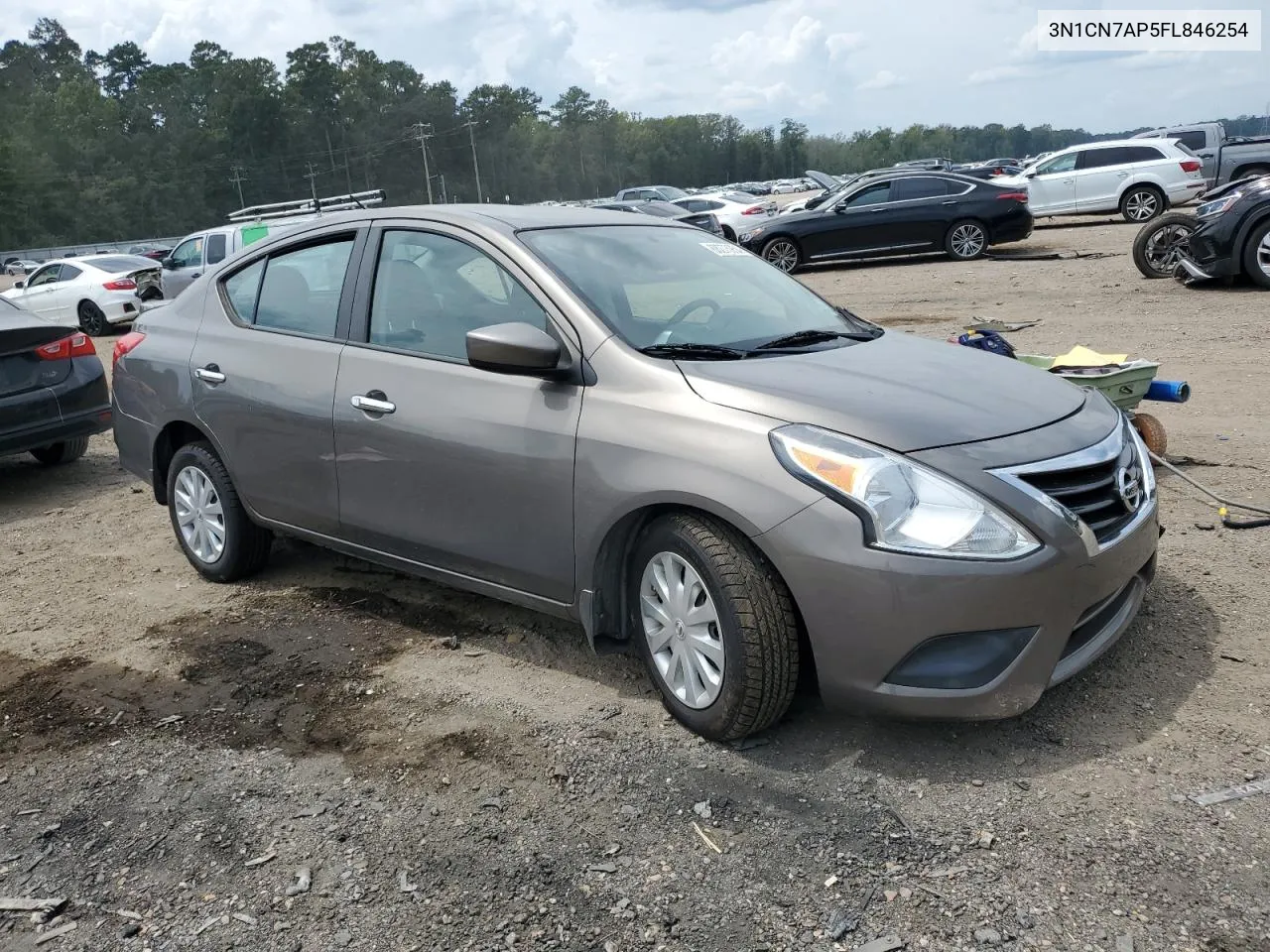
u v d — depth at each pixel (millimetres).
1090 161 22484
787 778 3023
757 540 2969
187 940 2525
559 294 3576
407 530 3945
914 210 18344
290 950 2471
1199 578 4184
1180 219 12758
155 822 3027
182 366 4824
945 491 2857
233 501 4758
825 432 2986
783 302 4129
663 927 2463
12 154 101562
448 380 3762
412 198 135125
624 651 3510
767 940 2398
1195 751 3012
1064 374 5137
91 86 120125
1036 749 3088
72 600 4918
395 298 4074
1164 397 5293
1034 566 2840
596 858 2732
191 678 3963
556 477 3412
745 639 3016
